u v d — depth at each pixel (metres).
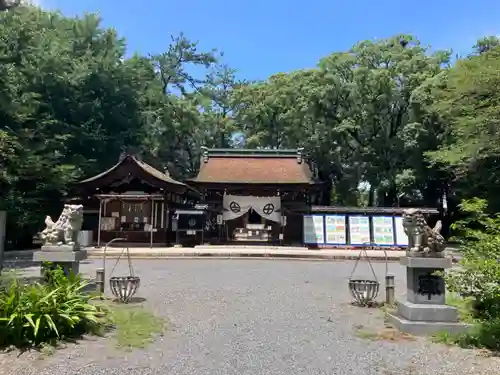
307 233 25.03
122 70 32.59
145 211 25.56
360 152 34.31
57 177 24.59
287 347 6.45
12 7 14.05
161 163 41.59
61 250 9.02
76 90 30.09
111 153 32.31
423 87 27.67
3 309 6.20
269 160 30.61
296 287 11.93
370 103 31.91
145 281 12.59
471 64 20.31
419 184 35.56
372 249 24.53
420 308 7.38
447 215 36.72
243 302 9.70
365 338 6.98
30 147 23.42
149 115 36.31
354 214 25.27
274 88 38.56
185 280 12.91
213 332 7.20
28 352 5.88
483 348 6.45
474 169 22.73
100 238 25.42
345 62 32.81
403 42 34.09
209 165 29.86
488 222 7.86
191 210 25.77
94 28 34.19
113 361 5.71
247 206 26.47
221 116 45.62
